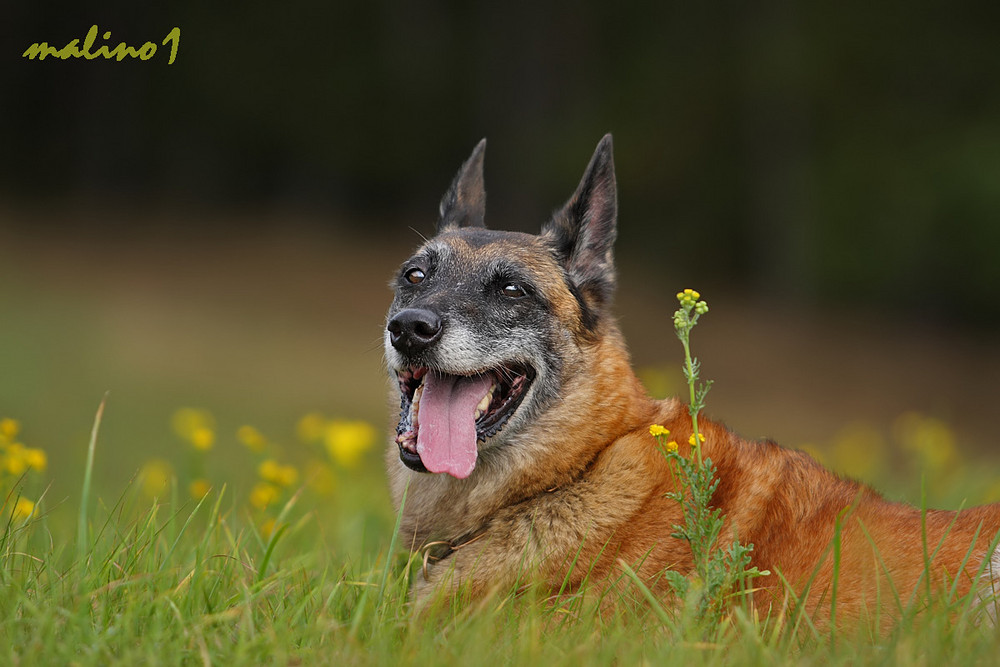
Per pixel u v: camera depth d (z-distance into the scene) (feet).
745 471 13.87
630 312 87.76
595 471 14.02
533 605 12.05
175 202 105.50
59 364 51.93
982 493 24.93
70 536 15.44
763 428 59.72
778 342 83.41
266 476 17.76
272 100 103.09
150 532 13.89
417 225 108.99
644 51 101.91
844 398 71.05
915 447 29.35
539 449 14.35
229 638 10.89
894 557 12.85
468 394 14.70
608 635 11.86
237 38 101.14
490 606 12.30
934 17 93.50
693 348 79.30
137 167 106.63
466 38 104.73
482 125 103.14
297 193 111.04
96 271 79.82
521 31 102.42
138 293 75.20
